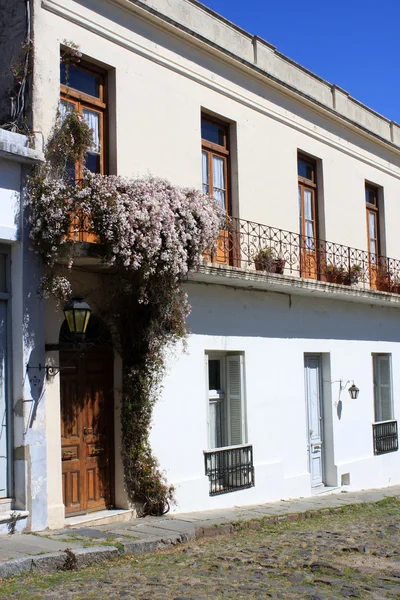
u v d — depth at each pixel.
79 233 9.09
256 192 12.87
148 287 9.48
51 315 8.93
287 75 14.08
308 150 14.49
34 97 8.86
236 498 11.49
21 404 8.37
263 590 6.19
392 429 16.36
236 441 11.97
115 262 8.77
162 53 11.07
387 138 17.56
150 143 10.73
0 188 8.33
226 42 12.57
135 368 9.77
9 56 9.09
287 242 13.43
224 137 12.55
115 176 8.97
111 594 6.04
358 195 16.14
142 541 7.93
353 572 6.88
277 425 12.69
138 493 9.74
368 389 15.59
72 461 9.28
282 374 12.95
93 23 9.95
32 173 8.70
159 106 10.95
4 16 9.20
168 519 9.56
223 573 6.85
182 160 11.27
